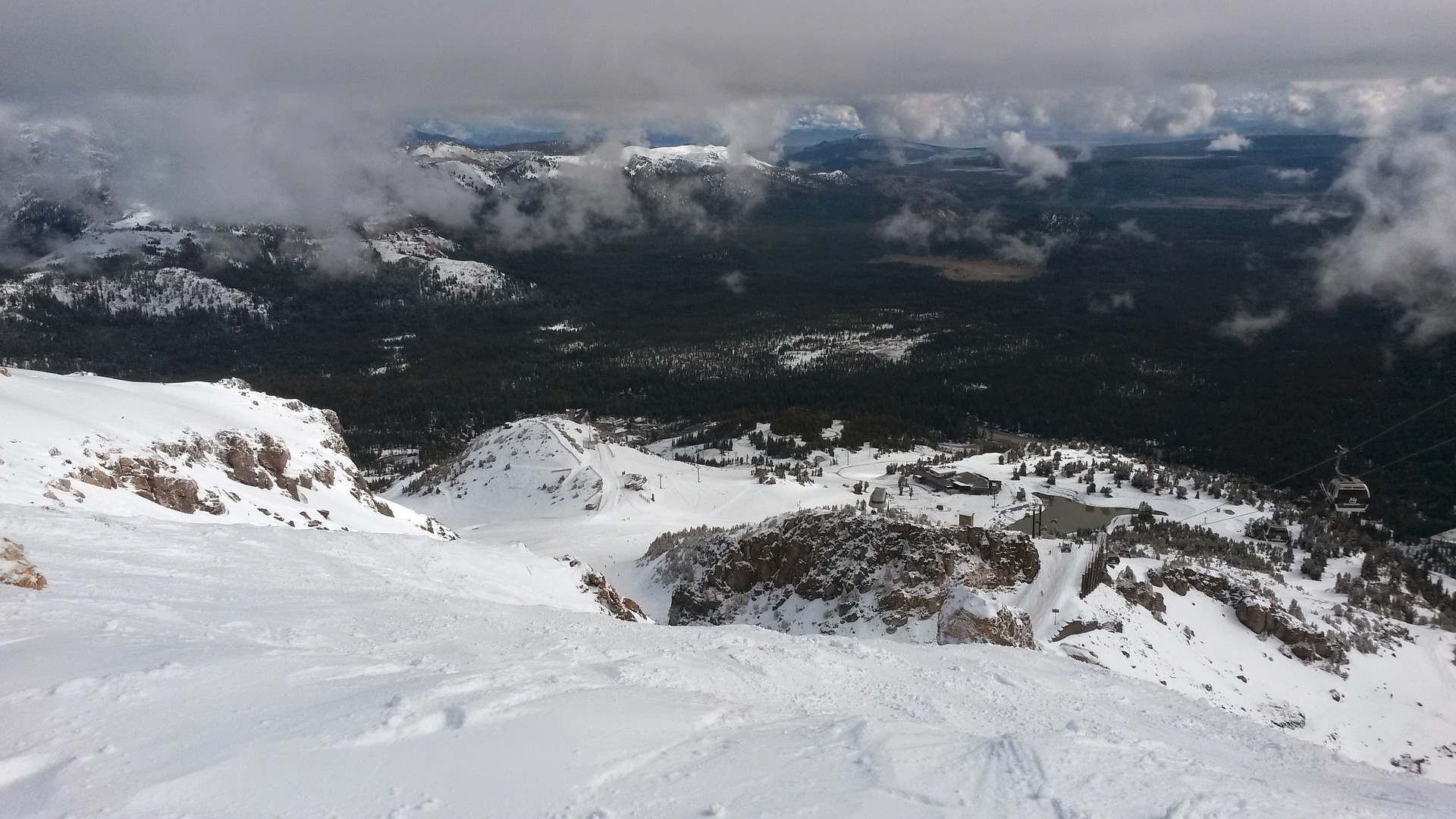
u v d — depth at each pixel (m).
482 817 10.95
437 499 158.25
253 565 31.61
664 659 22.14
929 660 28.72
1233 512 128.50
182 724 13.16
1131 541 104.38
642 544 114.81
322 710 14.20
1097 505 133.00
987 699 24.36
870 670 25.83
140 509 49.09
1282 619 71.56
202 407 79.06
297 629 21.55
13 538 28.47
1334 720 62.88
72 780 10.92
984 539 73.56
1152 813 13.49
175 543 32.62
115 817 10.12
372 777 11.83
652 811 11.61
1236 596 75.00
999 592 69.25
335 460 89.94
